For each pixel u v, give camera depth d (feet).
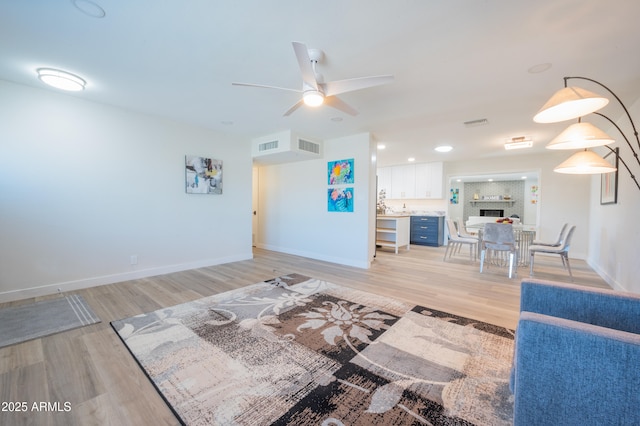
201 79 9.02
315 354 6.45
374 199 16.76
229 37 6.73
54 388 5.23
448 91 9.65
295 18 5.99
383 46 6.99
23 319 8.14
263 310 9.04
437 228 23.38
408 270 14.67
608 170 6.84
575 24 6.03
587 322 4.58
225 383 5.42
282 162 19.36
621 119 11.45
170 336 7.23
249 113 12.28
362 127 14.25
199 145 14.73
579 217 18.35
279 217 20.17
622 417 2.91
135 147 12.41
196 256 14.85
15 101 9.55
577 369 3.10
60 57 7.72
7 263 9.55
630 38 6.49
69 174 10.71
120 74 8.70
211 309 9.05
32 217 9.99
